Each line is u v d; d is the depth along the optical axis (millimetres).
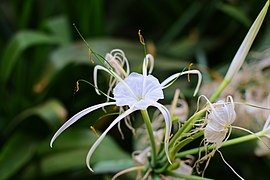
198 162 932
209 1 1707
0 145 1502
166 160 946
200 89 1316
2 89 1550
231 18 1700
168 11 1815
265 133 911
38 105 1492
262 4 1587
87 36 1583
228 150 1308
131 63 1408
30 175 1299
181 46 1616
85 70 1468
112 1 2041
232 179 1348
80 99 1519
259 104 1147
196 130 907
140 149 1139
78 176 1319
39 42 1493
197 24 1780
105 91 1440
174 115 1043
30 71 1642
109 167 1130
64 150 1307
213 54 1689
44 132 1434
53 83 1467
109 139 1294
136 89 875
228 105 888
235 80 1224
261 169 1337
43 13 1778
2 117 1586
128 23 1996
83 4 1534
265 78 1241
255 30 922
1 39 1795
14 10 1751
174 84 1421
